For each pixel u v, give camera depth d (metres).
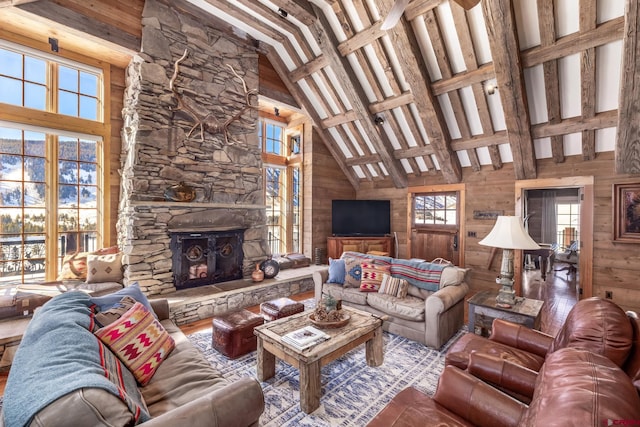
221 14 4.27
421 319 3.00
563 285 5.78
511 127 4.09
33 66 3.69
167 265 3.83
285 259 5.57
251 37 4.79
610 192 3.98
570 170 4.29
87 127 4.04
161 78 3.82
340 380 2.41
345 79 4.65
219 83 4.40
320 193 6.37
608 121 3.56
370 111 5.06
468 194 5.31
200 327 3.48
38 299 2.95
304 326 2.49
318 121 5.93
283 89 5.55
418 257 6.02
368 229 6.34
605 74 3.34
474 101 4.29
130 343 1.72
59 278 3.64
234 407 1.22
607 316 1.38
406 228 6.24
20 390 1.01
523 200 4.75
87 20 3.34
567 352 1.07
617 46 3.08
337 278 3.96
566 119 3.88
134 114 3.72
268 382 2.41
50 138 3.81
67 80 3.93
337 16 4.07
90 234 4.14
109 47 3.59
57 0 3.16
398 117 5.13
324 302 2.63
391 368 2.59
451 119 4.69
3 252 3.54
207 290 3.97
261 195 4.90
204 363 1.89
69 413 0.89
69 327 1.42
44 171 3.79
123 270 3.71
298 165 6.45
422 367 2.61
